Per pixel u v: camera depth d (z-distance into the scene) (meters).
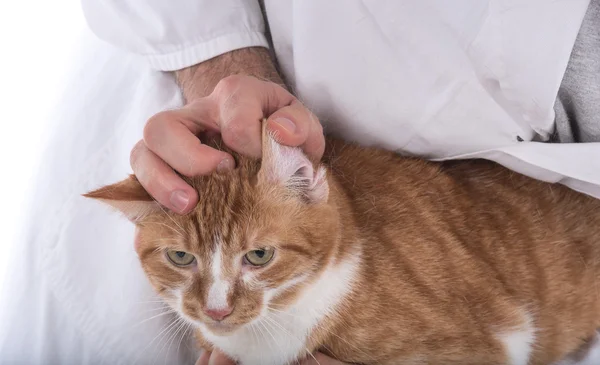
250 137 1.14
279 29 1.40
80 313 1.42
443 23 1.14
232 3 1.43
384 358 1.28
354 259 1.25
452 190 1.39
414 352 1.28
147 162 1.11
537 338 1.40
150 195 1.14
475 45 1.13
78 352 1.42
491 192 1.42
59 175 1.51
